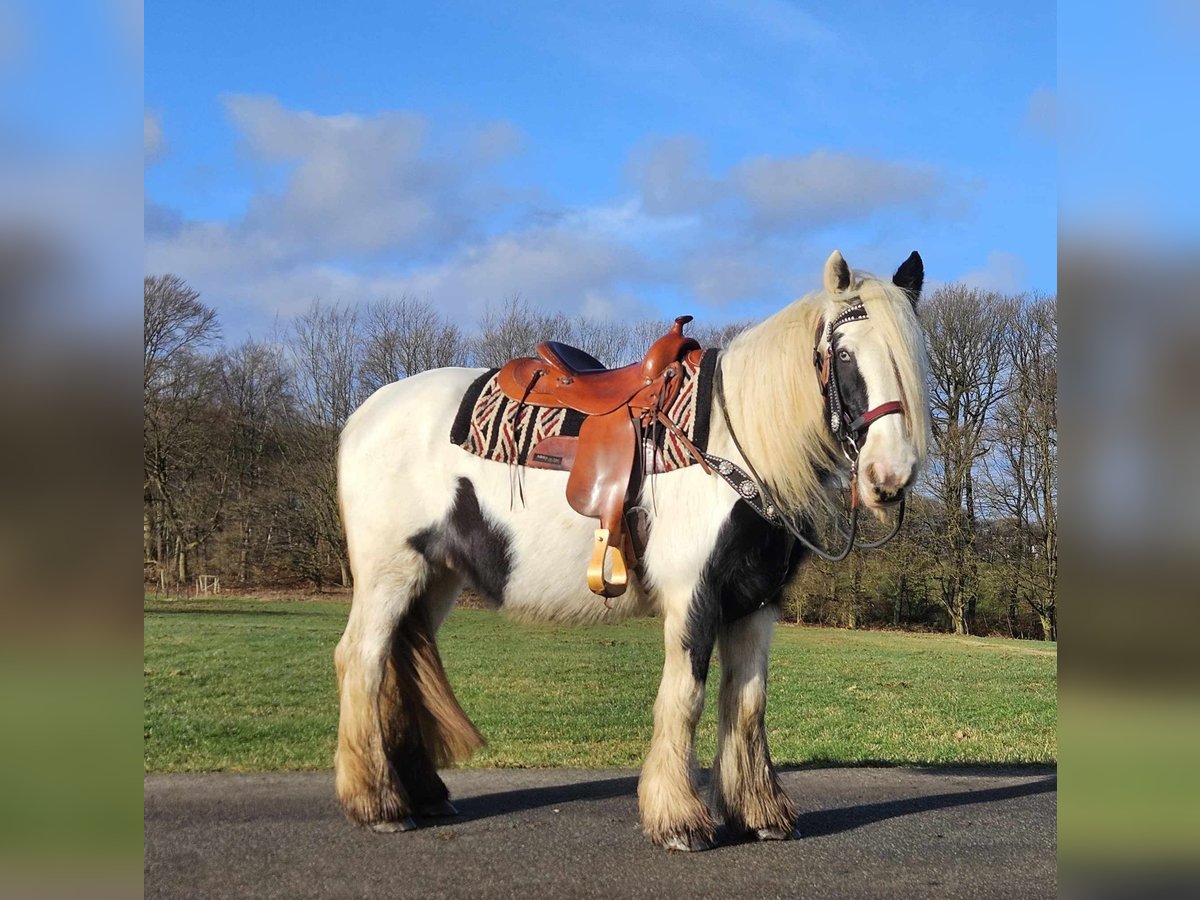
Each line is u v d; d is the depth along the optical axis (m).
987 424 20.78
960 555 21.66
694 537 3.51
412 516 4.02
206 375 23.89
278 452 25.52
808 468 3.53
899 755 5.84
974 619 22.34
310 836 3.74
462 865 3.41
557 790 4.59
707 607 3.51
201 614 18.22
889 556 22.31
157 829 3.82
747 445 3.55
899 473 3.16
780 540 3.58
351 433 4.29
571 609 3.85
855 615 23.25
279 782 4.63
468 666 10.68
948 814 4.18
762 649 3.75
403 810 3.86
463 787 4.67
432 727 4.13
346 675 3.95
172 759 5.17
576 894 3.15
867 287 3.39
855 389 3.29
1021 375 20.31
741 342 3.79
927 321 18.64
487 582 3.94
